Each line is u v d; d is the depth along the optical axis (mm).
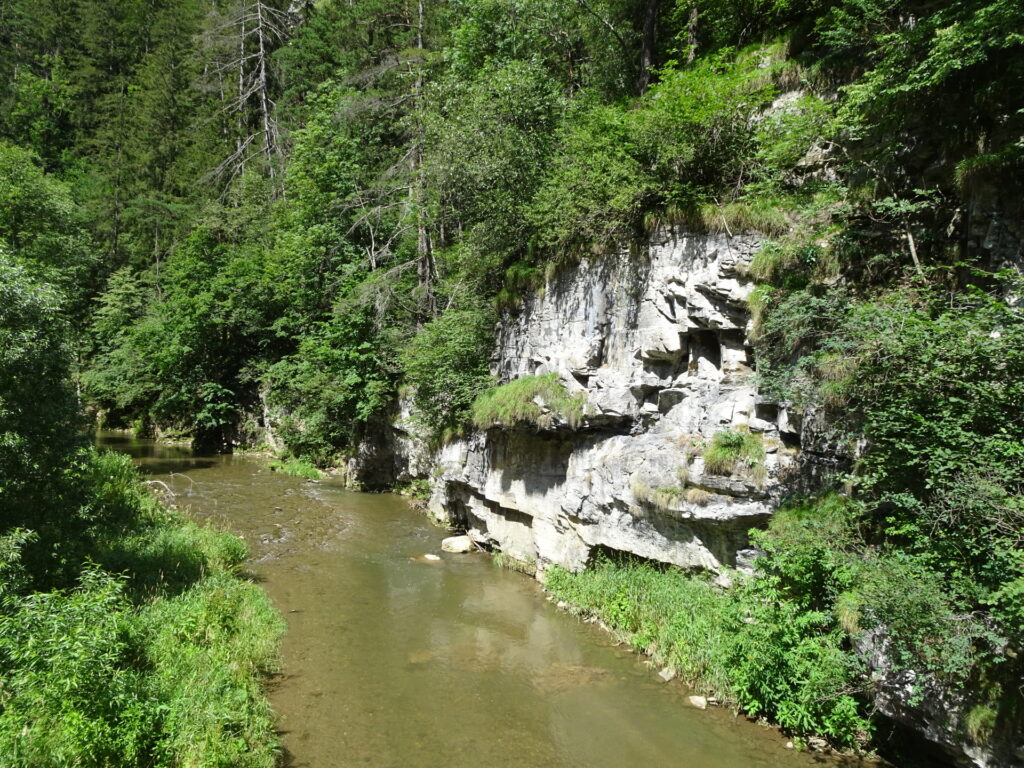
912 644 6543
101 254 37375
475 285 17531
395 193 25844
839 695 7551
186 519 16641
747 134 11125
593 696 8930
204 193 38000
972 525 6324
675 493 10297
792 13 13008
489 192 16875
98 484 15867
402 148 27562
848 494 8422
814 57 11367
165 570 12148
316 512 19312
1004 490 5949
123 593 10492
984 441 6355
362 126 27781
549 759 7551
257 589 12445
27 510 10180
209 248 33438
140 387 32344
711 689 8875
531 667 9789
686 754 7594
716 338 10773
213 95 42125
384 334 21859
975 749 6258
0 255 10188
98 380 34250
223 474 25266
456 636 10914
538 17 19516
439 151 17750
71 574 10211
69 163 43844
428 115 19406
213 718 7262
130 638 8391
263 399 30109
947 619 5996
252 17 37125
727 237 10203
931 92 8609
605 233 12367
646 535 11227
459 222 22062
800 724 7781
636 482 10961
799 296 8859
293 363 28078
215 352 32250
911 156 9078
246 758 7016
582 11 18453
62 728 5984
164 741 6547
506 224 16391
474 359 16844
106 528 13469
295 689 9109
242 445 31438
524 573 14188
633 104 14219
